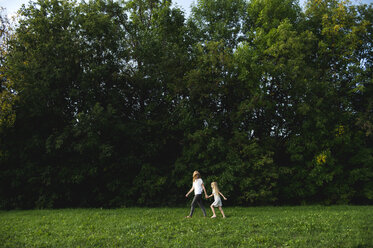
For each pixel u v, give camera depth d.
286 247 6.80
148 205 17.59
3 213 14.09
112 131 17.05
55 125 17.25
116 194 17.89
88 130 15.23
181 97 19.23
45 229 9.16
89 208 16.06
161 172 18.08
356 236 7.64
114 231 8.69
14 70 15.33
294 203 18.52
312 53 19.41
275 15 19.22
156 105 19.50
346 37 17.78
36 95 15.45
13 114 15.40
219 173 16.73
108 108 16.20
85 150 15.97
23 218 11.75
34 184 16.72
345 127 17.59
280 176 17.97
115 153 17.34
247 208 14.84
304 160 17.95
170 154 19.89
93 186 17.78
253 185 16.55
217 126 17.86
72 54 16.42
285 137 19.06
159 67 18.50
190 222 9.79
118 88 19.19
